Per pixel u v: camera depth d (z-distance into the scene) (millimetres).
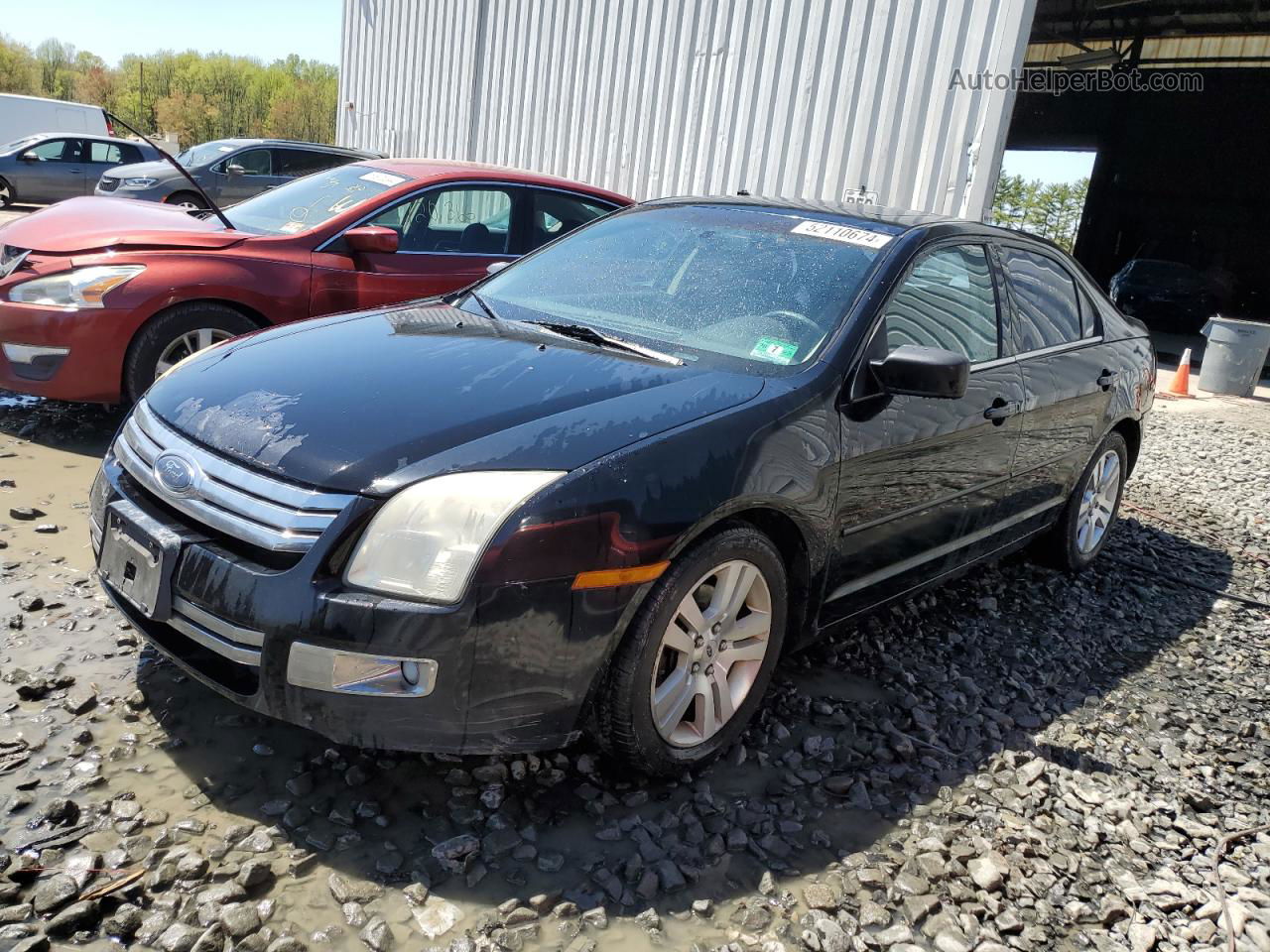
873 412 3041
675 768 2648
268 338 3186
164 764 2504
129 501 2596
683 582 2490
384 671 2217
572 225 6211
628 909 2213
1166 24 23016
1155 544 5531
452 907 2148
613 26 10938
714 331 3180
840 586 3117
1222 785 3131
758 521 2791
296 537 2271
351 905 2107
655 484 2420
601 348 3031
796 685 3342
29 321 4648
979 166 7918
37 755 2477
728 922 2225
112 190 14320
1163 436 8742
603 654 2387
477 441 2381
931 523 3443
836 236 3502
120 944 1962
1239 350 11609
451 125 13656
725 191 9938
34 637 3016
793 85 9203
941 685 3502
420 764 2627
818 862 2471
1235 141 24703
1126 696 3656
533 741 2391
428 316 3377
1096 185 27078
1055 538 4652
